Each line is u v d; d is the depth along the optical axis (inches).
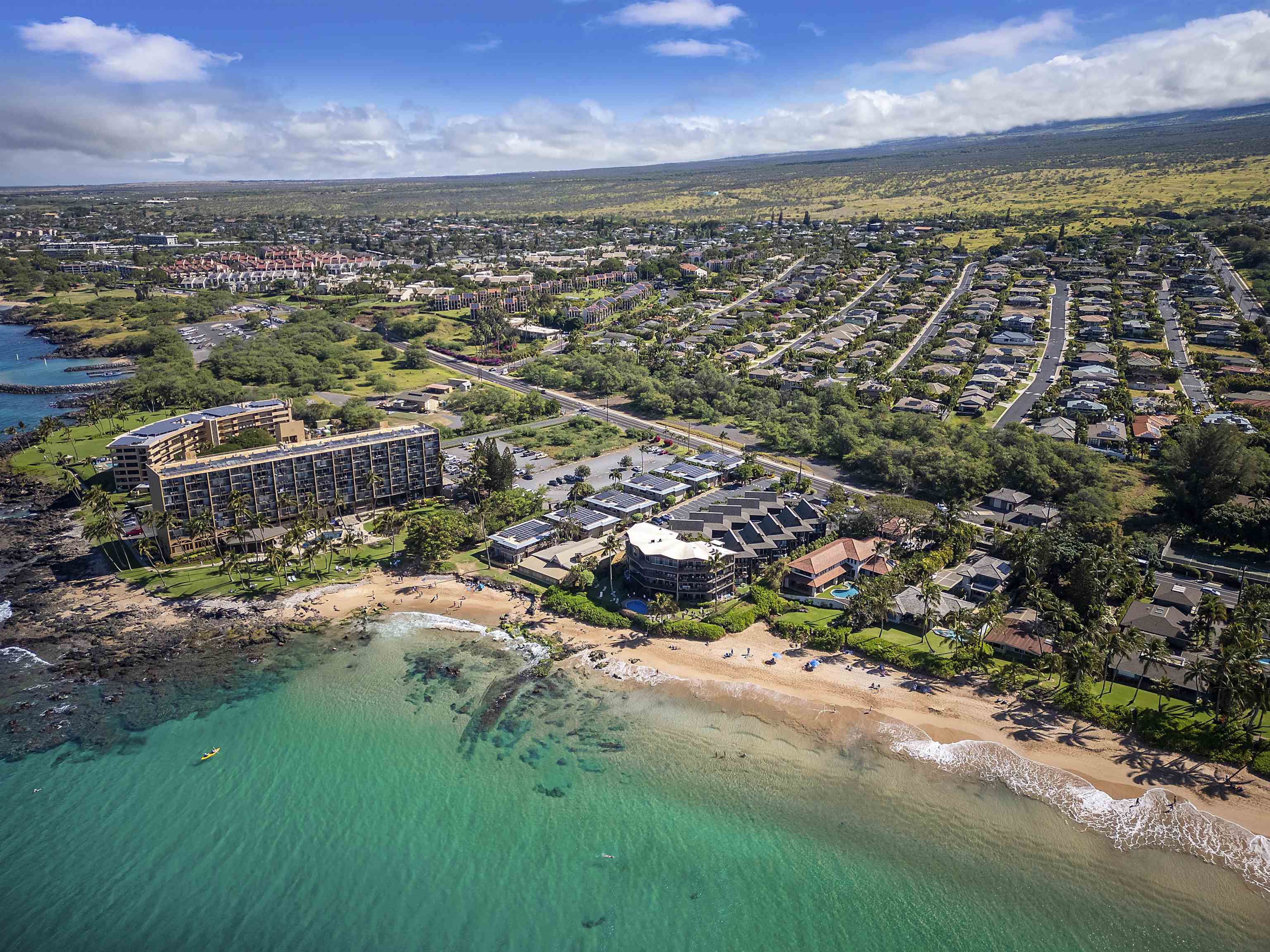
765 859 4867.1
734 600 7593.5
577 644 7037.4
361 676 6673.2
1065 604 6628.9
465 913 4542.3
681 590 7504.9
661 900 4606.3
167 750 5812.0
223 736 5959.6
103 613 7637.8
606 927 4451.3
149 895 4643.2
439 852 4936.0
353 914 4534.9
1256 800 5078.7
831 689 6323.8
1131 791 5211.6
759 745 5777.6
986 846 4906.5
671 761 5649.6
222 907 4569.4
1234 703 5457.7
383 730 6008.9
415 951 4328.3
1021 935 4345.5
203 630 7367.1
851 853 4894.2
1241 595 6894.7
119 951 4318.4
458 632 7313.0
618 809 5246.1
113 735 5964.6
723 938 4384.8
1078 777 5339.6
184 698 6397.6
